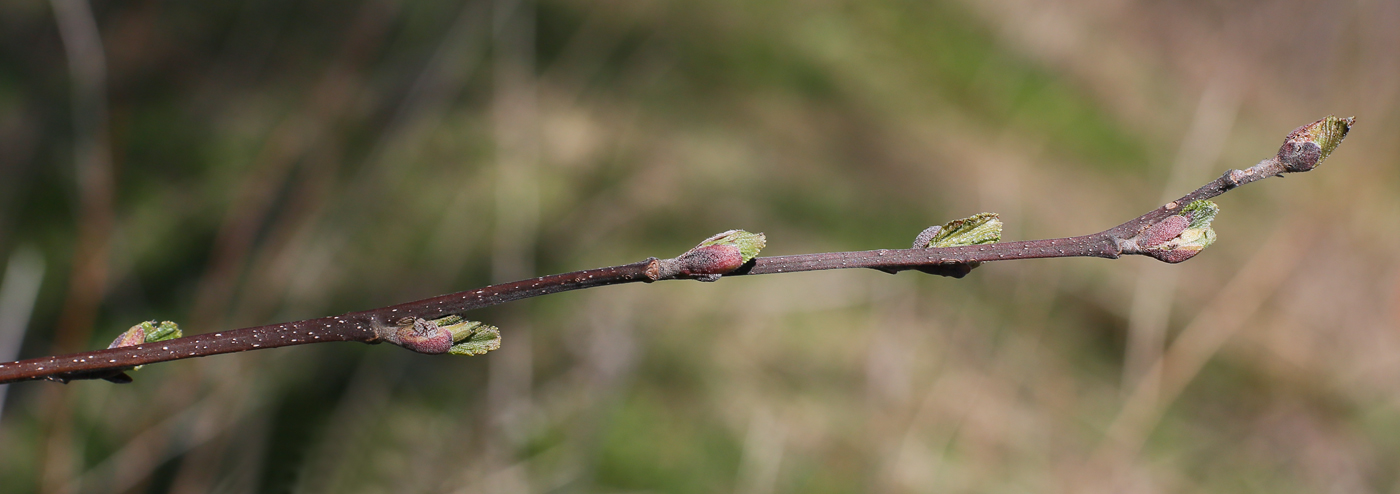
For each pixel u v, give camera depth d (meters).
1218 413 1.03
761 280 1.02
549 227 1.02
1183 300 1.09
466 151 1.01
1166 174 1.33
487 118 1.05
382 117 0.99
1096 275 1.11
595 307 0.94
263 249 0.90
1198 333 1.02
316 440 0.78
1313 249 1.21
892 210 1.13
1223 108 1.35
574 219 1.03
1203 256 1.18
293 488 0.75
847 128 1.21
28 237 0.85
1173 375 0.99
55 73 0.95
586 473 0.82
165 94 1.01
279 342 0.43
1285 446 1.03
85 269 0.82
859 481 0.88
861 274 1.06
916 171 1.18
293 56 1.04
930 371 0.98
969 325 1.03
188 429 0.76
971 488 0.90
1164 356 1.00
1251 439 1.02
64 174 0.89
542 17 1.21
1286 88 1.54
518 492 0.79
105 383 0.79
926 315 1.03
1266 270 1.16
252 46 1.04
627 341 0.91
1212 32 1.57
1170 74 1.51
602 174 1.08
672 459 0.86
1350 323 1.17
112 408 0.78
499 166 1.00
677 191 1.08
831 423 0.92
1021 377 0.99
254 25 1.06
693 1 1.29
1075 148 1.32
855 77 1.29
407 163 0.98
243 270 0.88
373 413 0.82
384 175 0.95
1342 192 1.31
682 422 0.89
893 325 1.01
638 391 0.90
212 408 0.77
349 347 0.85
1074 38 1.47
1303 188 1.33
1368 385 1.11
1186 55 1.54
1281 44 1.55
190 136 0.97
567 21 1.22
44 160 0.89
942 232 0.44
